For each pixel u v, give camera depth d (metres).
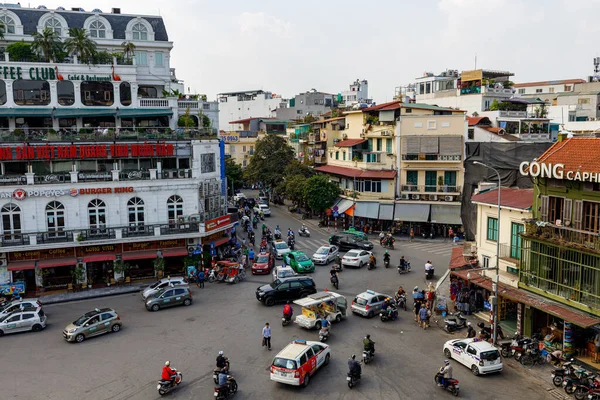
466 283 37.00
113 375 26.48
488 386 25.17
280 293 37.75
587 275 26.83
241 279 45.06
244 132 120.38
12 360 28.56
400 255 52.53
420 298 36.25
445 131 61.38
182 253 45.38
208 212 48.81
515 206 32.81
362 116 70.62
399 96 83.38
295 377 24.34
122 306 38.28
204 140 48.03
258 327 33.16
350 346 30.14
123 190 44.03
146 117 51.31
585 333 27.86
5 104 46.00
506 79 87.06
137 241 43.84
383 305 34.91
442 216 60.38
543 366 27.45
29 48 48.53
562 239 27.97
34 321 33.25
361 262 48.38
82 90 48.38
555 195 29.16
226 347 29.94
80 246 42.34
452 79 88.25
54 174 42.56
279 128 118.50
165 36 57.56
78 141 43.78
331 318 33.50
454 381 24.25
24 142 41.91
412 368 27.17
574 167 27.72
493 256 35.62
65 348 30.27
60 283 42.59
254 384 25.31
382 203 63.25
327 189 68.06
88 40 48.84
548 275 29.42
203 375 26.41
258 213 75.06
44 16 53.00
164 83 56.72
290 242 55.84
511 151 43.72
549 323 30.08
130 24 55.62
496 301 30.11
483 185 39.31
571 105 80.88
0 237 40.28
